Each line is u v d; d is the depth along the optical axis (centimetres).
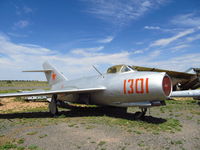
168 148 475
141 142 520
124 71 934
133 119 839
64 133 613
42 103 1597
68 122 790
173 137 569
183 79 2002
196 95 1451
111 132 619
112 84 913
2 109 1263
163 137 567
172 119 837
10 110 1216
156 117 891
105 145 496
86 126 707
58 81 1499
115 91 890
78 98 1130
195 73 1956
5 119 895
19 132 642
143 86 771
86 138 555
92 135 586
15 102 1669
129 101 857
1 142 531
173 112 1043
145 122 766
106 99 955
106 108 1231
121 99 880
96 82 1025
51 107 1017
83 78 1226
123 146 488
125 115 952
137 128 674
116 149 468
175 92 1539
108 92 927
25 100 1766
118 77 913
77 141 529
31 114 1050
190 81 2019
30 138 566
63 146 490
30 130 665
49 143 516
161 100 774
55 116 957
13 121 841
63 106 1387
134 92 807
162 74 762
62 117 927
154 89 739
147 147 482
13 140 547
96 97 1007
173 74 1936
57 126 718
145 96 779
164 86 762
